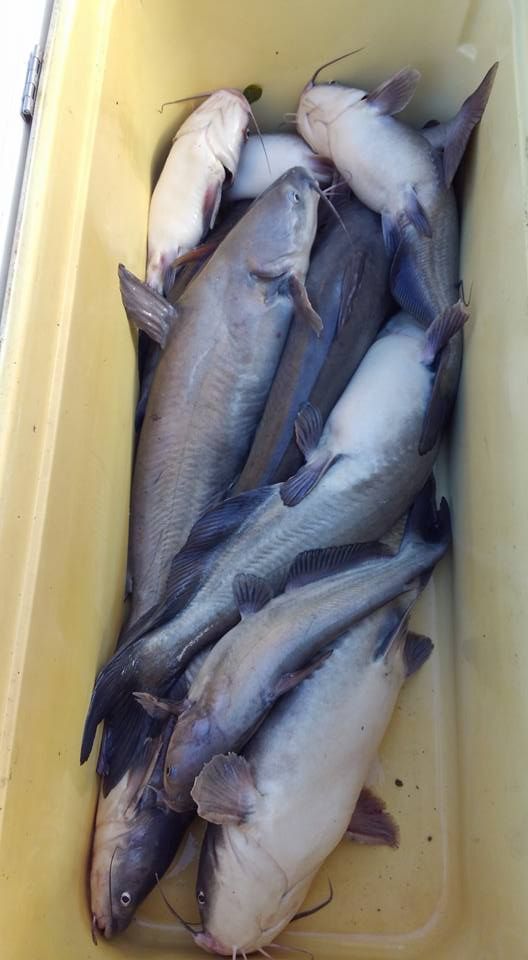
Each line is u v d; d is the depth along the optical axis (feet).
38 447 2.26
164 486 2.81
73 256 2.42
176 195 3.03
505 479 2.53
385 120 2.95
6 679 2.12
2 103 2.34
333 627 2.55
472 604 2.75
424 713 2.89
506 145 2.64
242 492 2.81
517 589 2.43
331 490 2.72
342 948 2.66
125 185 2.81
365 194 3.01
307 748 2.49
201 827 2.76
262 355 2.85
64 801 2.39
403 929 2.70
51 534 2.29
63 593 2.36
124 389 2.81
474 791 2.66
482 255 2.78
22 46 2.39
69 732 2.42
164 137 3.15
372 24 2.99
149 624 2.66
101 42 2.58
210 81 3.14
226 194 3.19
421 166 2.92
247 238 2.85
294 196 2.83
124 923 2.53
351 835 2.74
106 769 2.61
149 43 2.86
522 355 2.45
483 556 2.68
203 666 2.53
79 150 2.48
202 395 2.82
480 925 2.51
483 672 2.65
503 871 2.41
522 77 2.61
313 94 3.05
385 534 2.82
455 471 2.94
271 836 2.43
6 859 2.08
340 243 2.97
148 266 3.03
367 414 2.78
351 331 2.89
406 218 2.92
